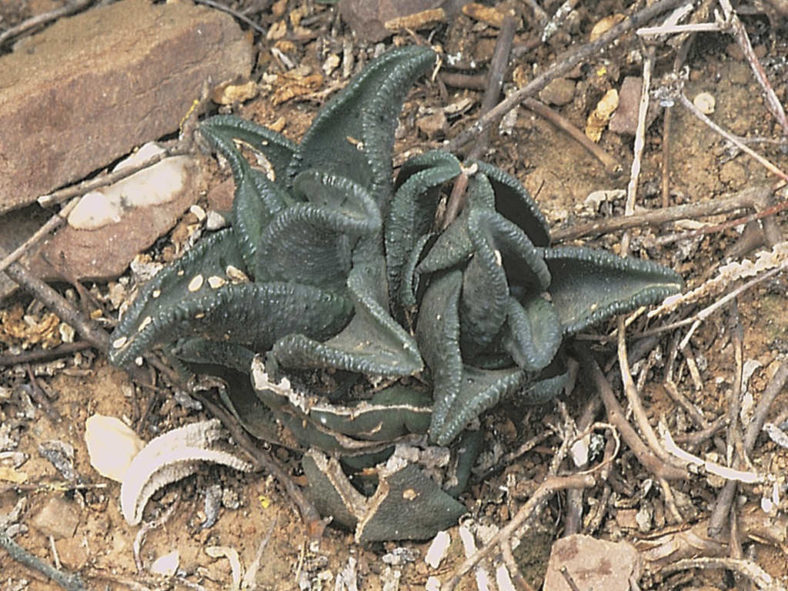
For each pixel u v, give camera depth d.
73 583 0.42
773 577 0.41
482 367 0.41
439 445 0.41
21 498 0.43
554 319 0.40
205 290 0.40
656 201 0.44
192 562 0.42
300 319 0.40
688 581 0.41
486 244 0.39
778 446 0.42
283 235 0.40
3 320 0.44
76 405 0.44
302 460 0.42
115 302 0.44
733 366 0.42
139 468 0.42
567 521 0.42
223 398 0.43
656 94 0.44
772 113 0.44
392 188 0.42
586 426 0.42
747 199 0.43
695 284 0.43
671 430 0.42
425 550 0.42
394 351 0.39
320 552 0.42
